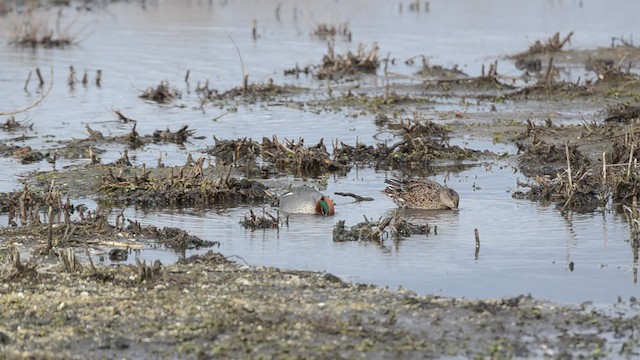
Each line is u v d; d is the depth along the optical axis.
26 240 56.47
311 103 100.06
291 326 43.16
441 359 40.47
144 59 122.50
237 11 159.25
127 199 67.25
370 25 146.00
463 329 43.19
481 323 43.78
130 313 44.75
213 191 66.94
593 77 111.19
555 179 67.62
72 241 56.16
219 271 50.56
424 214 63.44
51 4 161.62
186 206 66.06
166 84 105.69
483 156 79.44
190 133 86.81
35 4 156.62
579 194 65.81
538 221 61.22
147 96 102.75
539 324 43.84
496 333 42.88
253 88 104.75
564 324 43.91
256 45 131.25
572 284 49.41
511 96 102.06
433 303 45.84
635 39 131.25
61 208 63.22
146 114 95.75
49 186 69.31
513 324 43.75
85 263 52.59
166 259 53.59
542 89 103.00
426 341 42.03
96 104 99.88
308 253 54.50
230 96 103.12
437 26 144.75
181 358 40.56
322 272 50.88
